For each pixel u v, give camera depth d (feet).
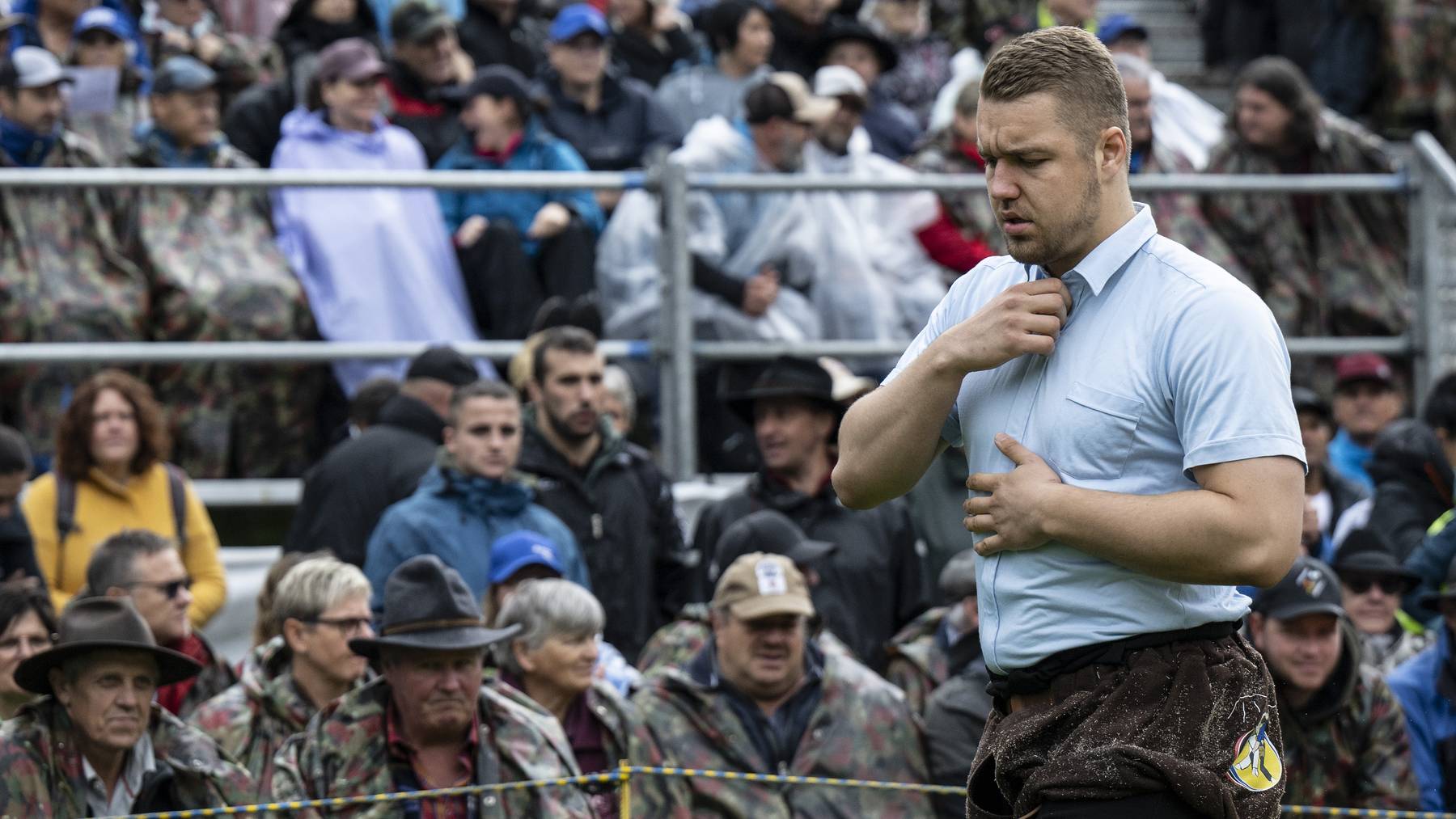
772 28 87.20
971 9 100.83
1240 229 74.74
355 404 61.41
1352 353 74.69
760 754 47.29
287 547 57.52
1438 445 64.28
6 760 38.47
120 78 73.46
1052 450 23.88
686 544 61.98
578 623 47.11
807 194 70.18
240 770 41.39
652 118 79.97
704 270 68.28
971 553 51.65
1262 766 23.67
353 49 68.95
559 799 43.32
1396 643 59.26
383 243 66.54
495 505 54.24
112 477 55.52
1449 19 103.55
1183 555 22.56
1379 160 77.56
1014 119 23.39
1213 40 114.32
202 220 64.95
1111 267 23.88
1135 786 22.97
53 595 53.67
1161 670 23.47
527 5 93.04
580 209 68.95
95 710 38.96
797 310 69.46
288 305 64.85
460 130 73.41
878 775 47.78
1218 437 22.90
